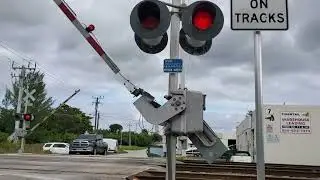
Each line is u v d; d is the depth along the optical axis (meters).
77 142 41.81
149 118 4.91
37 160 21.61
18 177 12.52
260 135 4.20
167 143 4.96
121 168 17.62
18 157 24.70
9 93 77.19
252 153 41.56
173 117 4.83
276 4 4.44
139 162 22.84
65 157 25.86
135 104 5.00
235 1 4.46
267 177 13.70
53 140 76.56
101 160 23.41
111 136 125.81
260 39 4.42
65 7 5.08
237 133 64.44
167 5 5.11
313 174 16.62
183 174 14.59
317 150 35.28
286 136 35.53
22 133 34.62
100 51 5.18
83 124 112.00
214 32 4.82
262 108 4.25
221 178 14.14
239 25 4.43
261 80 4.31
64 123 101.25
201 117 4.93
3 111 77.75
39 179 12.38
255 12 4.43
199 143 5.01
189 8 4.83
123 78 5.11
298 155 35.34
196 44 5.12
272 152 35.47
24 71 54.78
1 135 52.84
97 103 99.19
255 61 4.37
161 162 23.81
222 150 4.96
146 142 134.75
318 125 35.44
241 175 14.06
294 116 35.62
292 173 16.88
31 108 74.81
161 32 4.83
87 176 13.95
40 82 78.19
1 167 16.70
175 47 5.17
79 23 5.12
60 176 13.54
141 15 4.92
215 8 4.82
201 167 18.09
